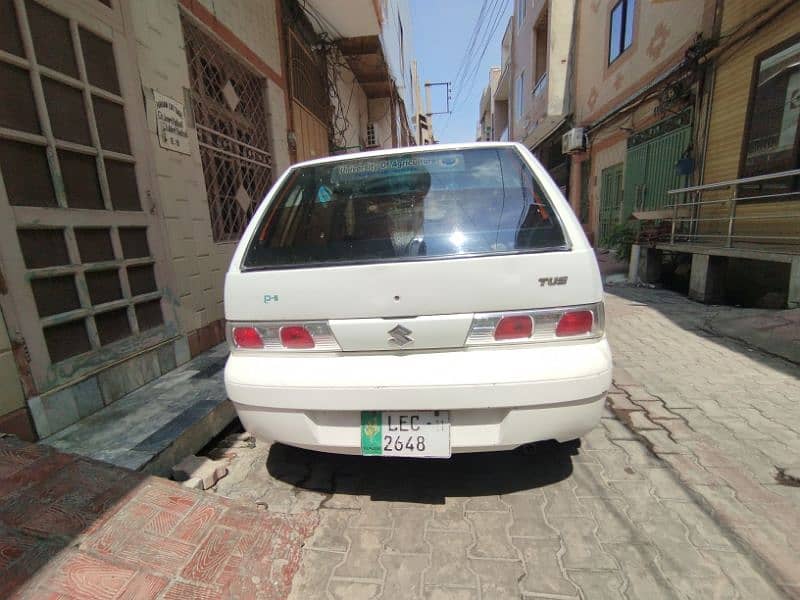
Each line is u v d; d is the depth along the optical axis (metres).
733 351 3.72
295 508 1.90
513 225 1.77
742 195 5.57
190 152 3.39
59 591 1.33
